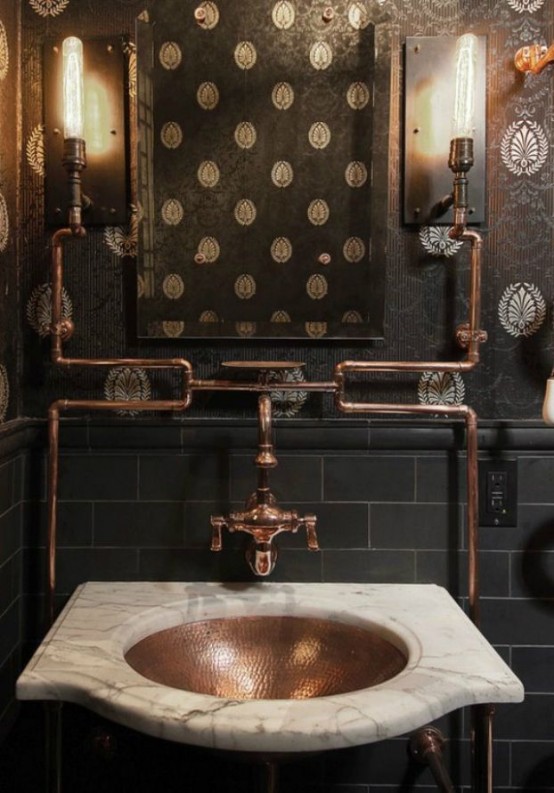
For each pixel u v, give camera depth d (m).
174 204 1.14
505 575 1.14
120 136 1.13
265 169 1.13
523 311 1.14
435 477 1.14
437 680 0.80
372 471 1.14
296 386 1.07
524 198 1.13
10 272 1.11
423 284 1.14
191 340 1.15
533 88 1.12
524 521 1.14
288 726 0.71
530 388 1.14
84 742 1.15
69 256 1.15
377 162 1.12
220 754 0.81
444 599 1.07
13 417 1.12
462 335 1.09
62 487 1.15
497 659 0.86
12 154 1.11
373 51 1.11
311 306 1.14
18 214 1.14
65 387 1.16
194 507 1.15
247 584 1.13
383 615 1.00
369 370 1.09
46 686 0.79
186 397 1.09
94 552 1.15
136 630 0.96
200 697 0.76
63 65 1.03
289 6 1.11
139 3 1.12
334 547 1.15
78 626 0.95
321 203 1.13
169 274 1.14
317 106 1.12
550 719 1.14
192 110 1.13
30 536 1.15
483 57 1.11
